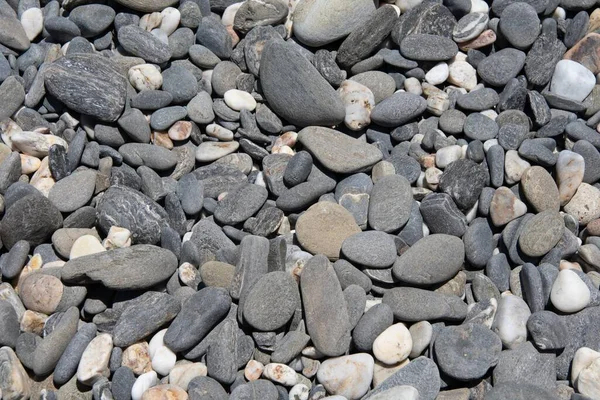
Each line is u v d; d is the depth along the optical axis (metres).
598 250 1.05
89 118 1.11
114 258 1.01
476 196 1.07
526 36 1.13
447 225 1.05
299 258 1.04
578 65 1.12
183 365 0.98
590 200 1.07
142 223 1.05
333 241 1.05
